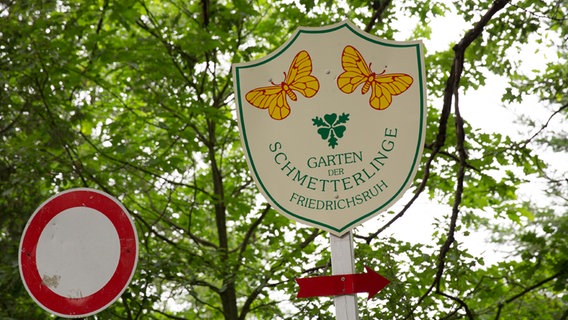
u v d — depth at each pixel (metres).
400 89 4.19
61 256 4.49
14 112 10.00
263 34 11.70
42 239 4.50
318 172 4.16
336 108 4.21
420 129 4.13
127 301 9.39
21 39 9.34
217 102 11.59
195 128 10.86
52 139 9.51
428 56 11.37
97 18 10.09
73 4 9.76
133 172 10.37
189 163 12.83
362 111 4.20
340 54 4.26
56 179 9.54
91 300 4.47
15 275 9.12
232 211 11.97
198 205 11.95
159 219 10.85
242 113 4.27
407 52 4.21
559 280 9.10
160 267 9.31
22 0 9.32
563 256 9.18
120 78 11.36
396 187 4.09
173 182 10.79
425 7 10.56
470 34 6.93
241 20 11.33
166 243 10.55
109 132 10.30
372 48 4.24
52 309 4.44
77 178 9.82
